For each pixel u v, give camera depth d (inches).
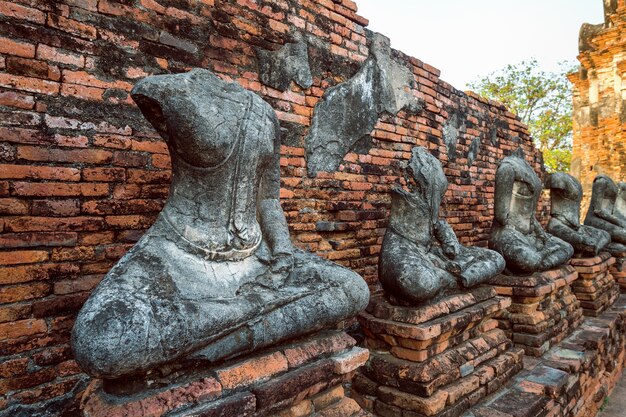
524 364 154.6
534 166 327.0
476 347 131.9
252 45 142.7
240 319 76.7
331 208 167.8
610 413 178.5
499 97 745.0
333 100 168.2
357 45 179.3
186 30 126.1
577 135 525.3
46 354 99.0
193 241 83.6
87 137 106.9
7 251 95.1
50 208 100.8
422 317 119.0
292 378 81.7
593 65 482.9
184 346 68.7
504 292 170.6
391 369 118.2
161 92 80.0
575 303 199.0
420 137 211.9
